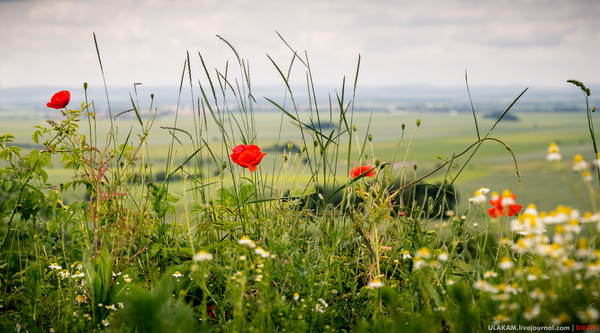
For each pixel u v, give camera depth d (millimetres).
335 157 1702
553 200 27969
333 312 1536
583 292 1176
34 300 1608
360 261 1915
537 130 159125
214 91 1779
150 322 1130
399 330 1240
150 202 1815
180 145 2012
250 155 1738
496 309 1316
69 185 1888
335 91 1655
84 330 1458
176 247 1795
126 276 1518
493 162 78062
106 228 1746
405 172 1823
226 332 1366
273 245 1538
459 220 1565
